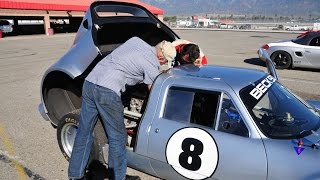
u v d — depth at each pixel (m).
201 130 3.26
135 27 5.62
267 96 3.35
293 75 10.51
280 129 3.07
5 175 4.20
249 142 3.02
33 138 5.39
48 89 5.18
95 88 3.36
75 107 5.37
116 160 3.53
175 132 3.38
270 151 2.92
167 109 3.53
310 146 2.89
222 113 3.22
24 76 10.97
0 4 33.06
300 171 2.78
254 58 14.69
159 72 3.60
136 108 4.29
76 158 3.65
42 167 4.41
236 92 3.20
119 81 3.36
